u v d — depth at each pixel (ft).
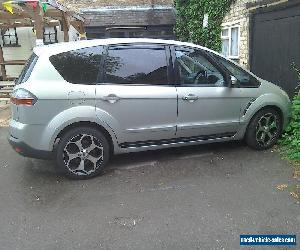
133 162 16.98
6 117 28.60
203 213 12.05
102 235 10.97
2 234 11.20
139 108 15.34
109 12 56.18
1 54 47.24
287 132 18.62
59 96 14.26
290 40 23.04
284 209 12.11
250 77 17.70
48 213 12.46
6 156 18.94
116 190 14.06
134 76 15.40
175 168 16.10
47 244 10.59
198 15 43.52
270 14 25.44
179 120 16.11
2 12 37.01
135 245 10.39
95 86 14.80
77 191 14.11
